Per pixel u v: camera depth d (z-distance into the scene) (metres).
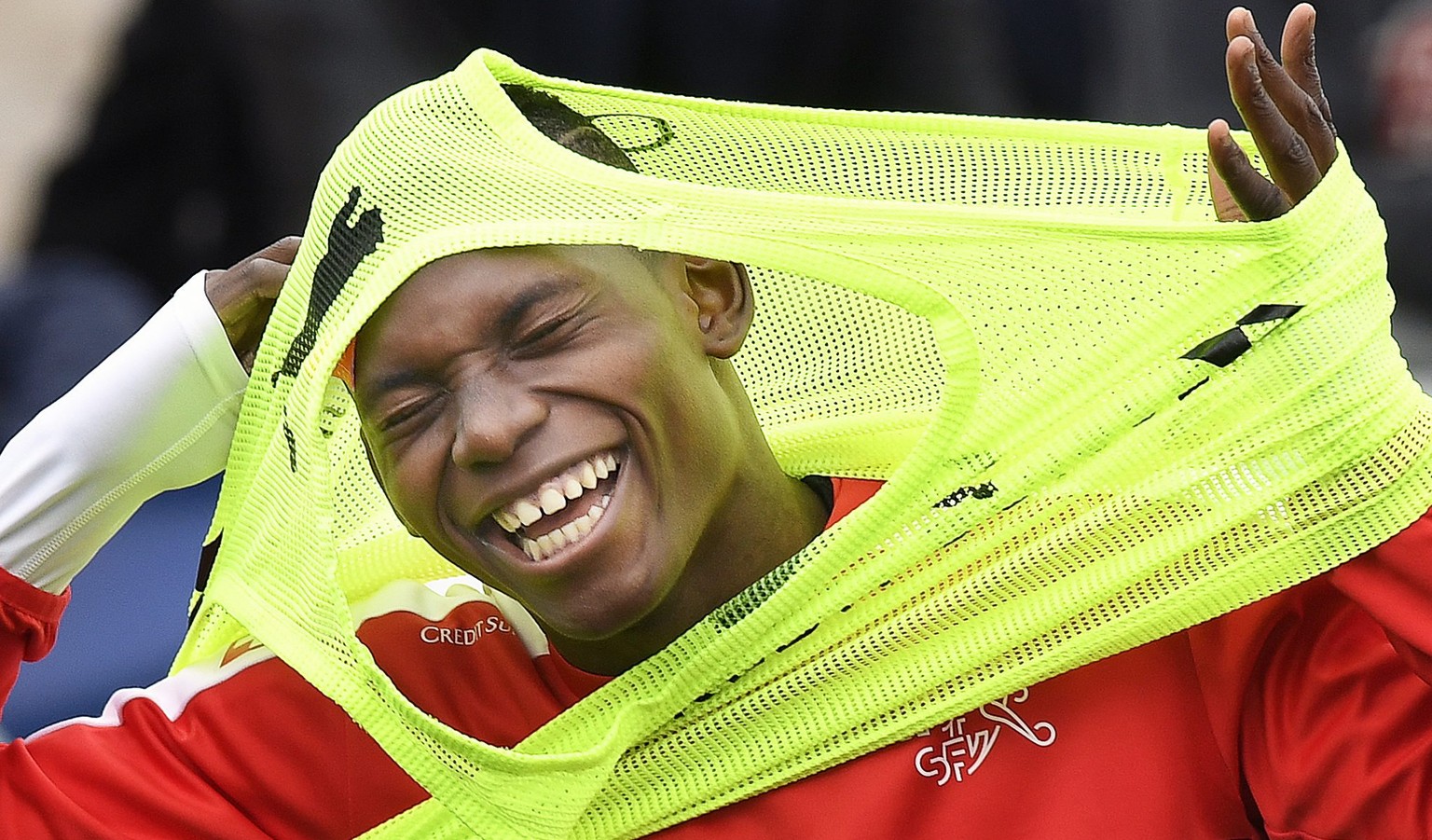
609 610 5.27
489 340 5.16
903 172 5.79
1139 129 5.51
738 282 5.71
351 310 5.20
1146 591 5.38
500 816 5.41
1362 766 5.30
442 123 5.37
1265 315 5.18
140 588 9.62
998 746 5.50
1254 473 5.26
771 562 5.75
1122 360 5.37
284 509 5.52
